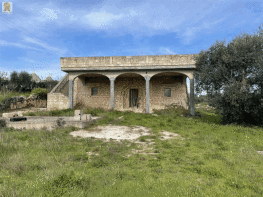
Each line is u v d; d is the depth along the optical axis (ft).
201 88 50.03
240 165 16.62
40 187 11.41
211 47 46.68
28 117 44.80
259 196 11.16
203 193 11.39
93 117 48.32
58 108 60.39
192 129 35.65
